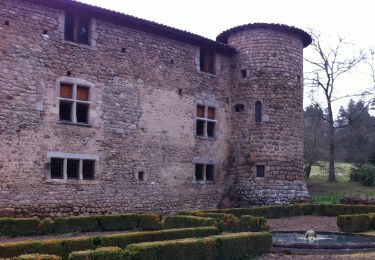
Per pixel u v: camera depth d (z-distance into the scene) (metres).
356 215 14.65
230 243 9.30
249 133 21.25
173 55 19.75
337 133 39.09
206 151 20.75
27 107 15.29
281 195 20.59
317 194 27.42
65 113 16.48
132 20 17.94
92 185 16.67
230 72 22.19
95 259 7.33
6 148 14.71
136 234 9.67
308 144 36.25
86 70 16.89
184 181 19.70
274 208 18.70
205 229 10.71
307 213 19.94
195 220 13.23
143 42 18.72
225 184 21.52
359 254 9.73
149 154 18.52
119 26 18.02
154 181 18.59
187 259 8.57
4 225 12.66
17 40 15.29
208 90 21.06
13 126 14.92
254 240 9.76
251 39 21.67
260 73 21.34
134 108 18.17
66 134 16.16
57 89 16.06
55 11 16.27
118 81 17.77
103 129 17.16
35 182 15.24
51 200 15.55
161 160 18.92
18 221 12.83
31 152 15.24
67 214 15.88
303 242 11.27
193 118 20.31
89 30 17.28
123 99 17.86
